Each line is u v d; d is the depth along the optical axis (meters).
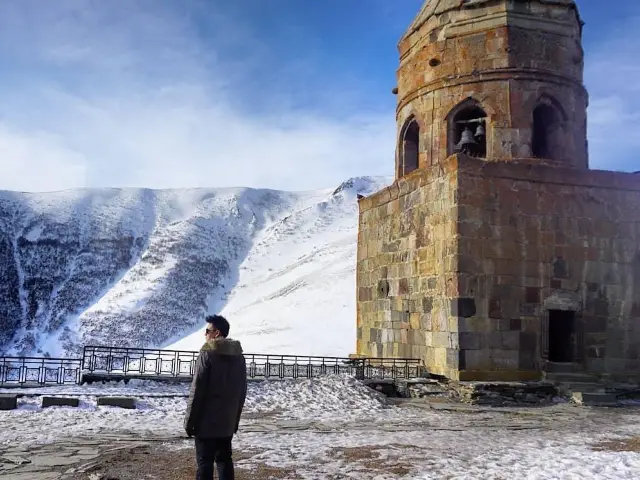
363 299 25.95
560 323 21.34
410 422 14.52
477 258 19.69
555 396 18.95
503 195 20.16
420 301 21.52
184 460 9.80
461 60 22.05
